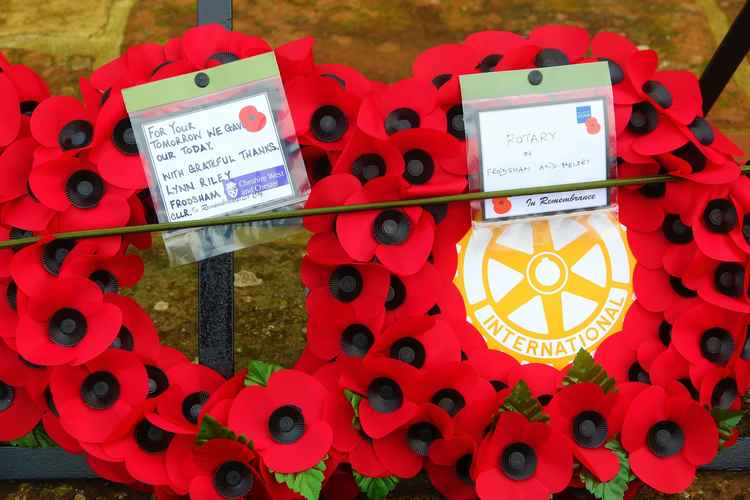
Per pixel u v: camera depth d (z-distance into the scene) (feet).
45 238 2.84
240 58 2.94
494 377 2.96
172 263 2.97
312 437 2.85
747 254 2.94
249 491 2.90
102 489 3.54
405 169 2.90
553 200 2.96
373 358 2.83
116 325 2.82
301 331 4.02
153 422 2.82
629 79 2.97
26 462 3.52
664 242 3.01
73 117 2.91
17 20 5.02
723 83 3.61
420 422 2.88
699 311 2.95
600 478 2.84
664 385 2.96
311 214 2.85
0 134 2.92
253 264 4.25
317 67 3.03
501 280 2.98
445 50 3.05
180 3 5.16
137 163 2.89
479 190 2.92
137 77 3.00
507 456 2.84
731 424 2.90
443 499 3.48
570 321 2.99
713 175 2.93
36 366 2.97
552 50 2.98
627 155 2.97
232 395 2.93
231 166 2.90
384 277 2.88
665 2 5.27
